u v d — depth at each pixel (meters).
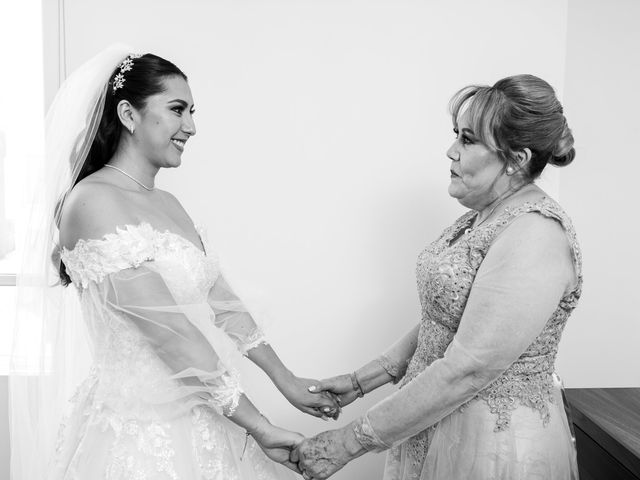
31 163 2.27
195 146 2.42
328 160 2.46
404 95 2.44
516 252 1.29
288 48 2.40
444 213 2.50
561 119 1.37
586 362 2.78
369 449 1.49
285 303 2.53
